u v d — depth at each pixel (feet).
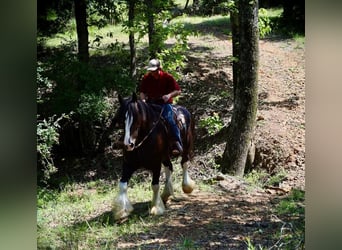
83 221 25.46
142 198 29.91
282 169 37.04
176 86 26.12
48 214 27.94
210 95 52.19
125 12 58.95
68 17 63.00
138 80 54.24
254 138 39.06
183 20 81.35
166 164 27.81
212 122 45.14
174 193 30.35
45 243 20.92
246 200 28.09
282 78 54.19
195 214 25.17
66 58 47.39
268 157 38.70
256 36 36.06
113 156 50.49
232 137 37.37
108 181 44.01
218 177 33.83
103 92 48.85
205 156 43.11
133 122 22.91
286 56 60.49
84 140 51.47
